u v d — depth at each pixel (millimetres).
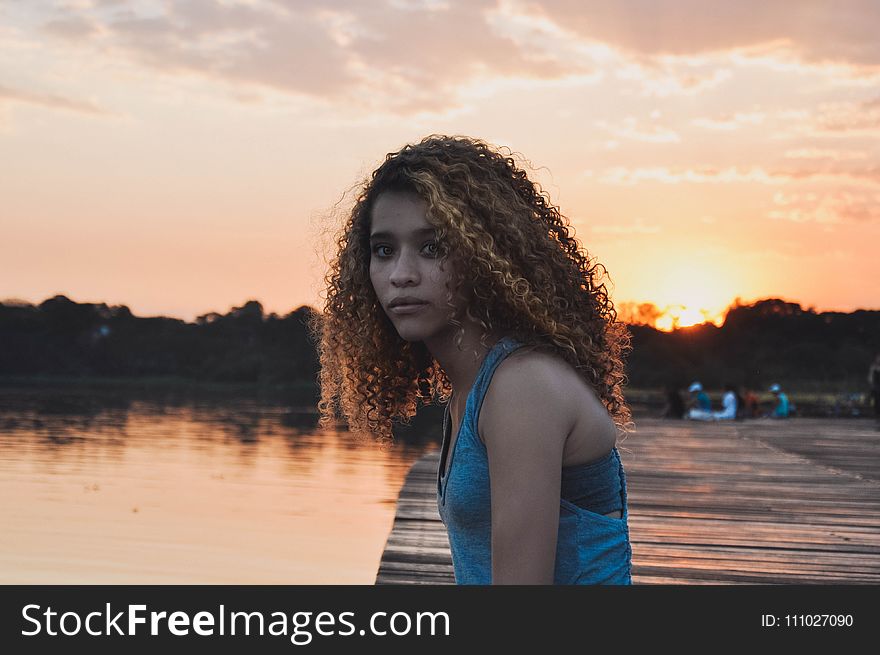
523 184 1491
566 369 1264
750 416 21922
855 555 4371
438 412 40250
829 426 17125
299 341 69188
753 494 6691
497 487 1192
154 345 71250
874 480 7648
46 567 6270
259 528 8078
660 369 45688
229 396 56031
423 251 1298
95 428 23734
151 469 13422
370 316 1599
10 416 29328
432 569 3746
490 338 1302
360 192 1547
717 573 3904
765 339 52844
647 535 4875
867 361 48875
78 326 72688
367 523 8484
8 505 9523
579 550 1245
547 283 1337
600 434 1252
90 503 9758
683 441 12672
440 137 1454
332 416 1705
